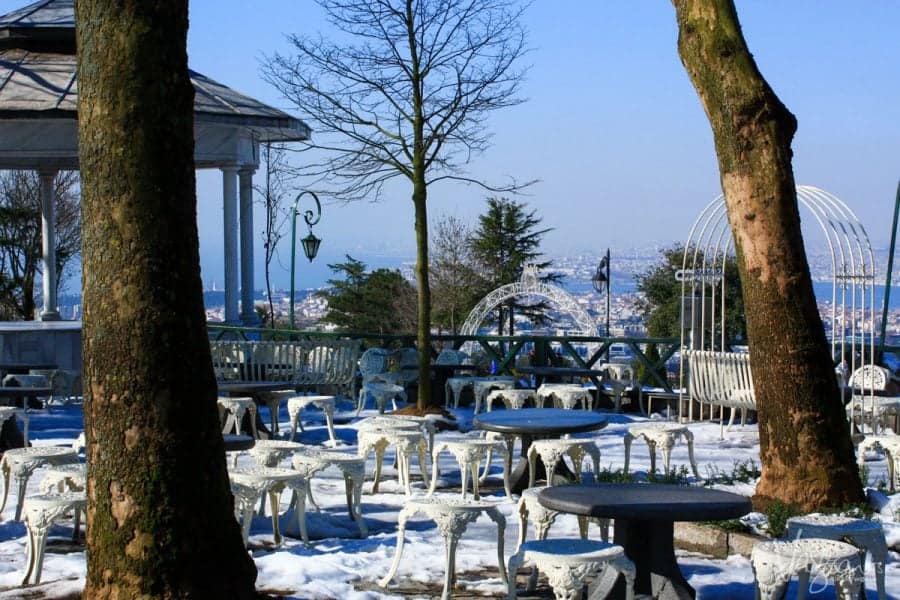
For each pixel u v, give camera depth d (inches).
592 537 335.9
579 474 382.9
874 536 250.8
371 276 1973.4
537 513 270.1
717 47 350.6
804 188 574.2
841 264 563.8
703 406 644.1
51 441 532.7
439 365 709.9
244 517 315.9
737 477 409.4
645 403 687.7
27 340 738.2
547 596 266.7
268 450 375.2
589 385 752.3
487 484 439.8
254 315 826.2
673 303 1676.9
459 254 1932.8
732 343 687.1
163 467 209.5
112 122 206.7
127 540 209.0
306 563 286.8
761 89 346.9
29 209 1373.0
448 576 259.8
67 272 1515.7
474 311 1094.4
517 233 1937.7
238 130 792.3
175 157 210.5
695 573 292.8
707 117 360.8
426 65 637.3
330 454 361.4
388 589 272.4
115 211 207.6
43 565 294.5
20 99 703.7
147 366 208.4
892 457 403.5
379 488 423.8
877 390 593.6
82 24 208.5
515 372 802.2
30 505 278.8
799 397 348.5
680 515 236.1
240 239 822.5
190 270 213.2
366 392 671.1
